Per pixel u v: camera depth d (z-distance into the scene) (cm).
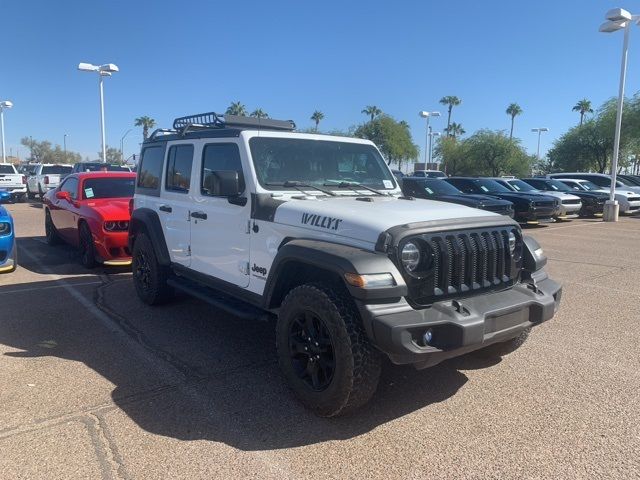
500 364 467
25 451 320
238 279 464
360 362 337
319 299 351
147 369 447
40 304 646
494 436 343
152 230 596
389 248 339
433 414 373
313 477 298
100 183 952
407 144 5338
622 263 981
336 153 499
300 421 361
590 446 332
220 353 486
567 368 459
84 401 387
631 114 3606
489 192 1664
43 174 2386
